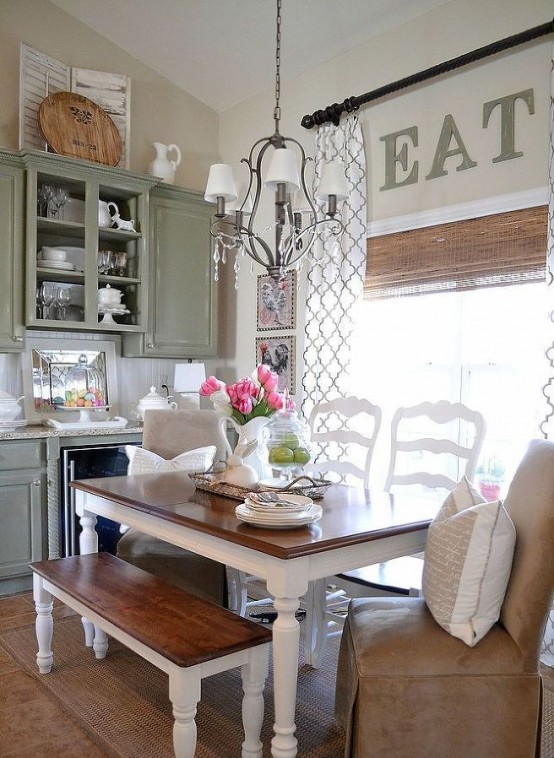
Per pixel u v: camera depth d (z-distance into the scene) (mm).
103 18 4250
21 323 3799
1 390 3951
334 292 3871
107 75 4320
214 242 4723
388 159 3693
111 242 4402
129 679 2641
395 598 2213
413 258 3586
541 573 1792
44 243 4113
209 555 2115
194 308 4613
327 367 3885
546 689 2578
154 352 4410
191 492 2588
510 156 3150
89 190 3979
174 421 3447
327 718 2369
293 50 4160
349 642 2041
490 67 3236
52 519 3730
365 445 3078
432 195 3488
